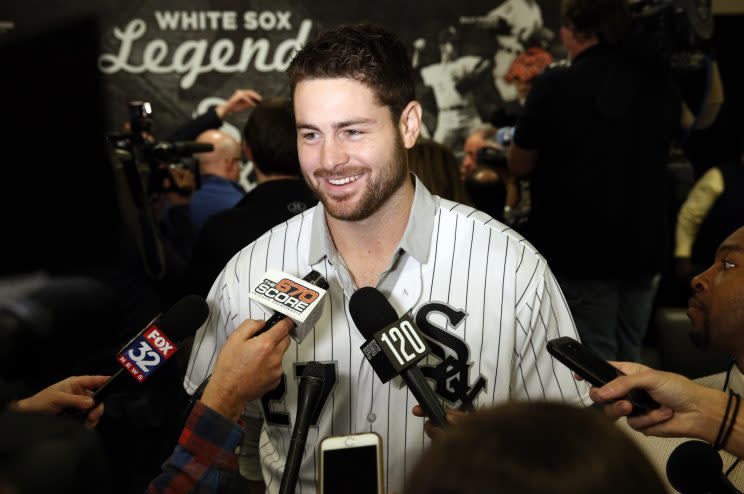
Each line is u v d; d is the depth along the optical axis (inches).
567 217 125.3
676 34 131.7
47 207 176.1
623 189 123.0
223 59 181.6
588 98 122.3
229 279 67.3
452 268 63.7
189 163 134.8
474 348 63.1
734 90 191.9
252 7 180.5
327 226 65.1
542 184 128.0
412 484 26.0
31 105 177.0
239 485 57.4
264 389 56.7
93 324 106.7
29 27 176.2
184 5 179.5
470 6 181.8
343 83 57.5
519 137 127.9
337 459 48.5
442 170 99.9
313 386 54.1
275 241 67.2
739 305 59.8
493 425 25.8
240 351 55.8
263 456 67.3
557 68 126.0
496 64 183.6
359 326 58.2
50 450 28.0
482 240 64.4
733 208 142.6
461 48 183.0
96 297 108.2
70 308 106.2
